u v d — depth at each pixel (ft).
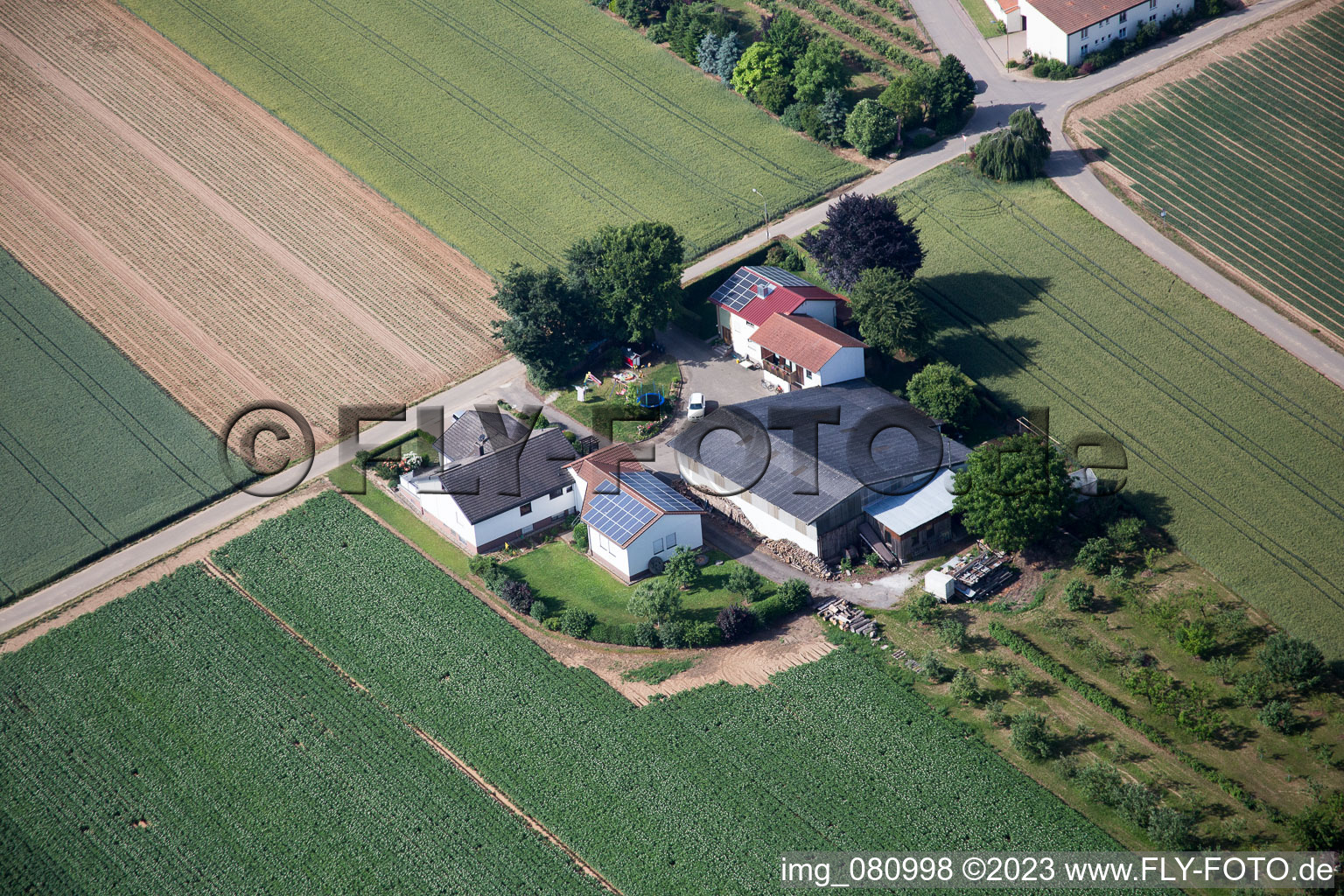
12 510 341.00
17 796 260.83
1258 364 350.23
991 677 269.85
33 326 407.03
